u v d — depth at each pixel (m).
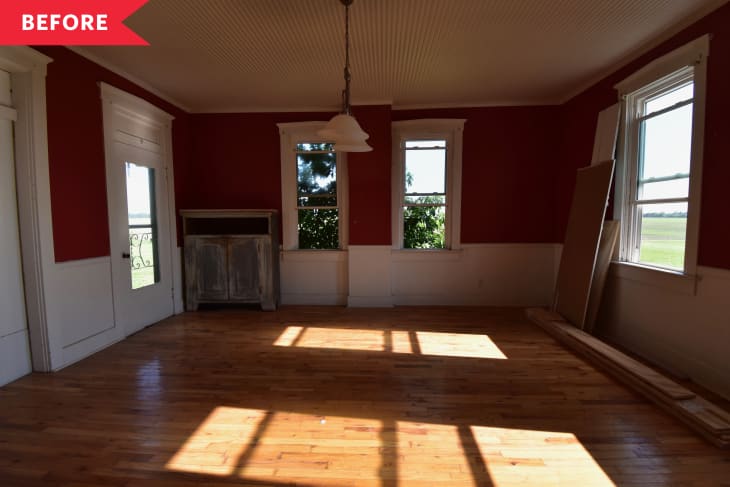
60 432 2.22
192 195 5.39
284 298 5.42
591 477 1.83
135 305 4.17
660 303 3.19
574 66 3.91
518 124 5.16
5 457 1.99
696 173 2.84
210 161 5.36
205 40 3.26
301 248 5.45
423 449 2.06
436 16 2.90
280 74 4.07
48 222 3.05
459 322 4.49
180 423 2.32
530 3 2.72
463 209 5.29
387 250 5.18
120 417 2.39
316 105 5.16
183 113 5.18
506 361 3.28
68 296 3.24
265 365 3.22
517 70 4.02
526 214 5.24
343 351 3.54
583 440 2.13
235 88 4.49
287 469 1.90
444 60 3.75
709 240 2.75
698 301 2.82
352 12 2.83
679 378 2.91
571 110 4.79
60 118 3.19
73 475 1.85
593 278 3.88
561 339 3.79
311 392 2.73
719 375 2.65
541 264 5.27
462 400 2.60
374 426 2.28
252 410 2.47
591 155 4.35
